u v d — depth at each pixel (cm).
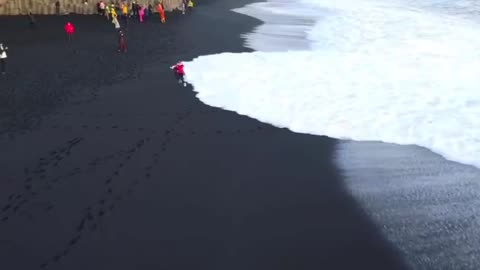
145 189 1415
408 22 4428
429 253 1149
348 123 1942
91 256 1118
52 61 2800
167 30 3847
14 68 2634
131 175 1497
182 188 1425
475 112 2028
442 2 5947
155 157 1627
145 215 1281
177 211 1303
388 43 3512
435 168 1578
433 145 1742
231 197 1383
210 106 2116
